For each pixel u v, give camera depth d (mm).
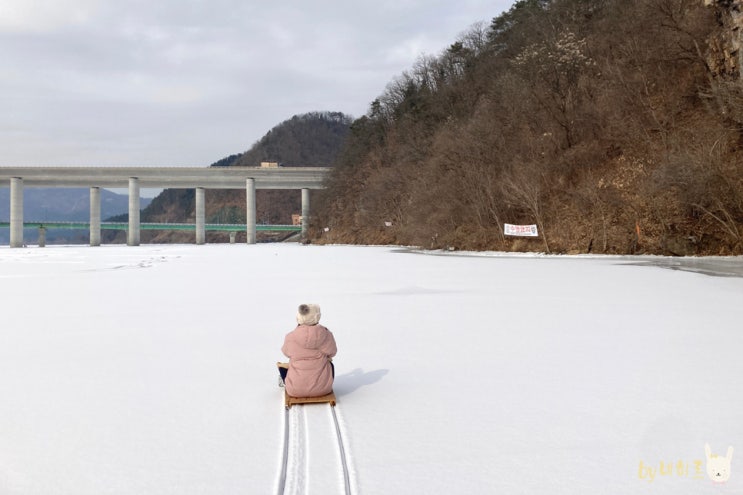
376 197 106000
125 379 8484
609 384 7805
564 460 5184
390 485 4676
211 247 106562
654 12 55938
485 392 7523
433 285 23594
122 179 128375
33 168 123875
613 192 50031
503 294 19766
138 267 39594
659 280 23844
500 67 91500
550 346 10578
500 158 64500
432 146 89750
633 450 5398
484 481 4746
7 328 13320
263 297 19875
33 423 6414
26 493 4598
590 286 21906
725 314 14273
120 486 4727
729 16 46156
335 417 6531
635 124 52594
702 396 7145
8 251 84750
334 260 47750
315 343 7129
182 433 6062
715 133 44562
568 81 63156
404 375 8570
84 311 16344
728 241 41469
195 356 10148
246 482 4789
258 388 7969
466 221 65625
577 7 77250
